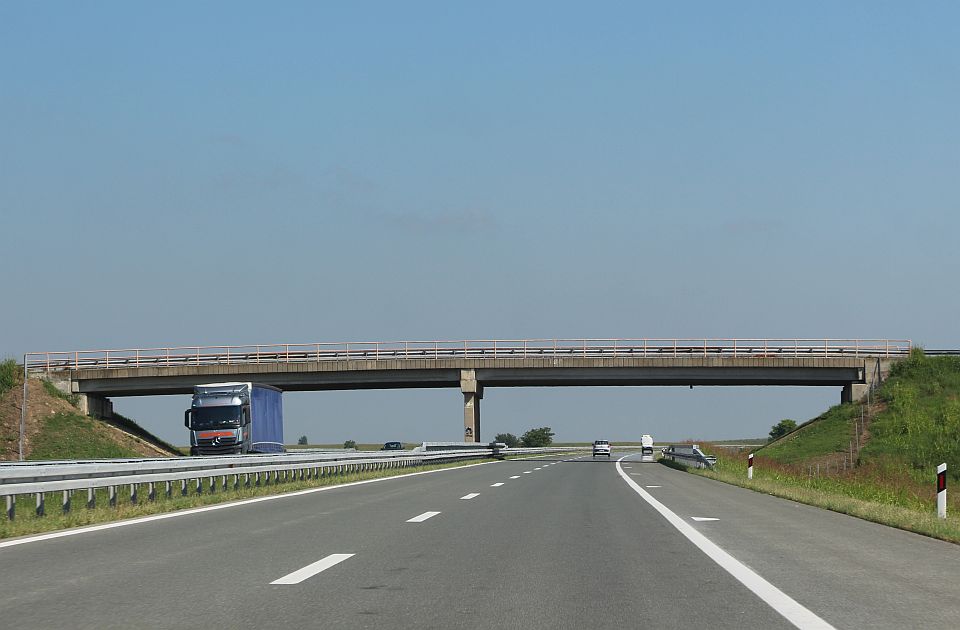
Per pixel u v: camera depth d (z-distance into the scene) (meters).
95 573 10.33
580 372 68.25
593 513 18.78
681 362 67.44
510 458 83.94
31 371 68.69
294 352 69.12
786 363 68.25
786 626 7.58
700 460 48.22
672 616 7.98
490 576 10.17
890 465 57.12
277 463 30.33
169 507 20.00
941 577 10.38
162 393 74.94
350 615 7.95
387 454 44.44
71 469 18.25
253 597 8.80
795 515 19.03
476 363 68.50
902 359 70.88
